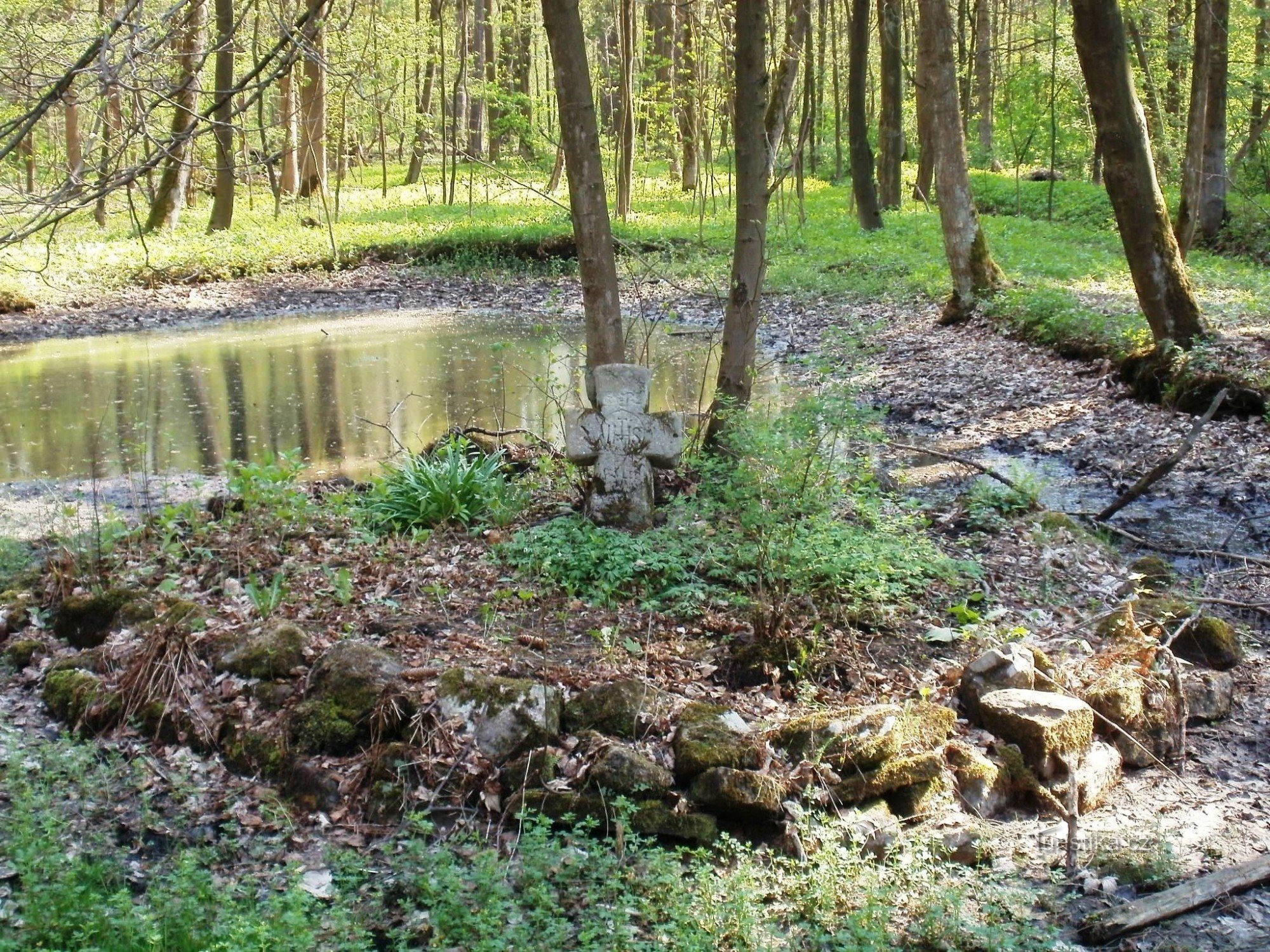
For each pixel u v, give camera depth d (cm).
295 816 524
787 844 481
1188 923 446
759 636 631
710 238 2662
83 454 1223
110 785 546
